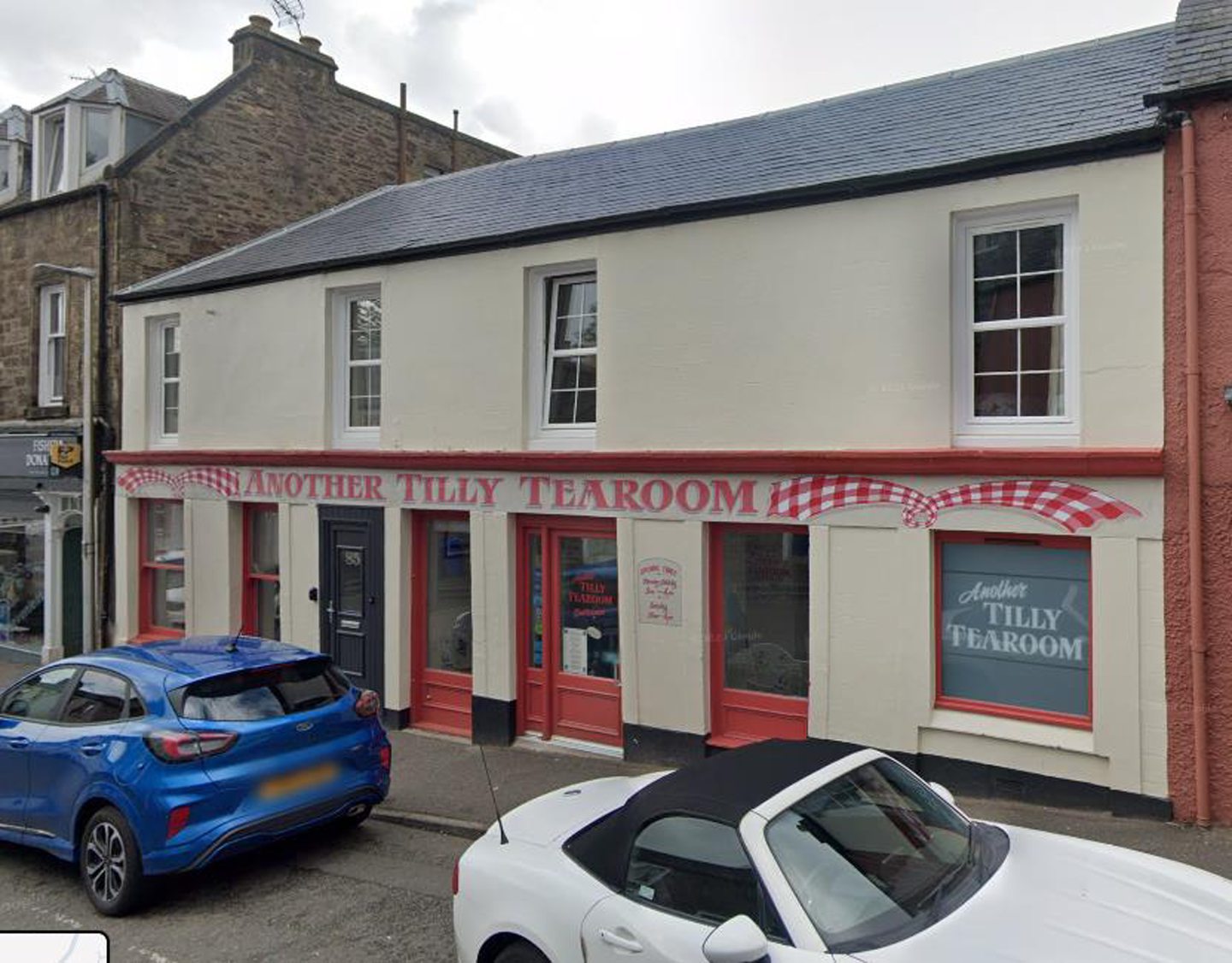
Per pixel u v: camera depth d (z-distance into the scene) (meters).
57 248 14.20
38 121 14.94
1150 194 6.32
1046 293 6.88
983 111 8.07
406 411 10.17
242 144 14.98
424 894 5.93
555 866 4.04
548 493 9.04
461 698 9.98
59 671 6.69
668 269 8.35
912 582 7.08
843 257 7.48
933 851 3.76
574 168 11.16
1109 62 8.16
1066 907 3.38
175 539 12.81
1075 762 6.51
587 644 9.11
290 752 6.11
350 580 10.66
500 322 9.45
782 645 7.93
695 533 8.13
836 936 3.23
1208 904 3.48
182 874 6.30
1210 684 6.09
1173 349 6.25
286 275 11.11
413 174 18.31
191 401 12.20
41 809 6.27
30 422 14.42
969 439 7.04
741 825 3.56
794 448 7.68
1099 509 6.38
